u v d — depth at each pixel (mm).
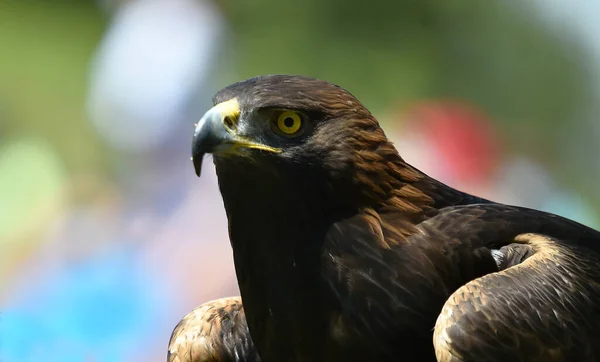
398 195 7168
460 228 7070
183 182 14250
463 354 6426
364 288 6910
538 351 6438
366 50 19266
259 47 18469
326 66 18906
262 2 18781
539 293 6586
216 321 7938
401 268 6910
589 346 6523
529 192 16984
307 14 19266
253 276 7199
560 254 6859
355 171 7055
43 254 13938
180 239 13336
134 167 15336
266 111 7043
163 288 12859
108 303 12414
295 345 7113
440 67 19812
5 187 15297
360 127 7129
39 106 19703
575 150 20016
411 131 14938
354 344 6922
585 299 6648
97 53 18875
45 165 15781
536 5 21031
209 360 7875
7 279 13336
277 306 7117
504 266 6980
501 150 16000
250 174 7043
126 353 12172
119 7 17156
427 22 19875
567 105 20438
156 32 16250
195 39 16297
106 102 16516
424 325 6840
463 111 16000
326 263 6980
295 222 7055
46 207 14930
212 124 7031
